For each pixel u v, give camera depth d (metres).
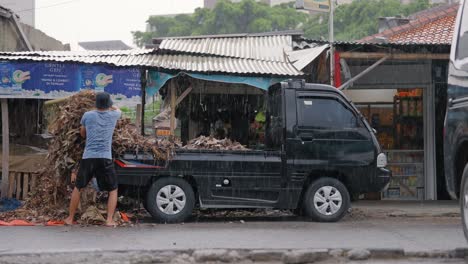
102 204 9.16
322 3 14.95
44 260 6.46
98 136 8.40
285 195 9.41
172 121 11.78
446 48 11.55
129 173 8.97
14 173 10.84
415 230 8.80
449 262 6.89
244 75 11.32
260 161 9.34
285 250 6.88
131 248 6.86
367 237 8.05
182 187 9.16
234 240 7.62
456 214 10.98
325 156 9.50
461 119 7.16
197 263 6.68
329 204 9.56
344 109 9.66
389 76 13.49
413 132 13.91
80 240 7.42
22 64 10.74
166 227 8.73
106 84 10.94
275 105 9.85
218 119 13.42
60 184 9.09
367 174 9.65
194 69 11.28
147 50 13.11
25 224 8.59
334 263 6.83
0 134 12.17
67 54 12.27
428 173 13.66
